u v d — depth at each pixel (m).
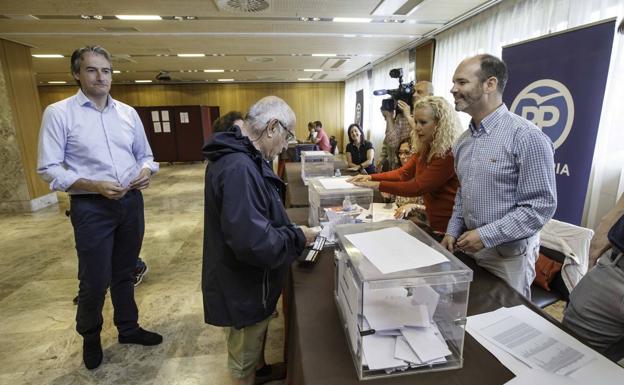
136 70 8.11
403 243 0.89
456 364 0.75
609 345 1.03
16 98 4.79
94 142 1.59
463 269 0.74
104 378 1.70
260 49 5.82
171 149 9.88
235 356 1.23
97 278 1.61
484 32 3.87
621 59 2.23
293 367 0.94
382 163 3.59
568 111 2.11
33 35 4.43
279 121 1.05
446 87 4.71
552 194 1.11
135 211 1.75
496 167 1.19
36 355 1.88
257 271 1.10
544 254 1.66
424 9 3.76
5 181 4.82
